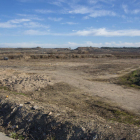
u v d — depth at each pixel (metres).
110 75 17.98
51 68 24.77
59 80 14.66
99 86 12.44
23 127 5.91
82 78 15.96
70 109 7.11
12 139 5.41
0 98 8.17
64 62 35.94
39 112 6.20
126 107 7.67
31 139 5.34
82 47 134.25
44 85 12.29
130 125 5.54
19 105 7.03
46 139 5.10
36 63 33.09
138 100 8.86
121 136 4.50
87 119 5.70
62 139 4.89
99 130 4.83
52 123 5.48
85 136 4.76
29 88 11.20
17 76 15.70
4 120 6.62
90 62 36.59
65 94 10.03
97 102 8.45
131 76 16.98
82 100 8.78
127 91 10.95
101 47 142.62
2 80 13.59
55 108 6.95
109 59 46.72
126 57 54.41
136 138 4.39
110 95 9.88
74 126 5.09
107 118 6.27
